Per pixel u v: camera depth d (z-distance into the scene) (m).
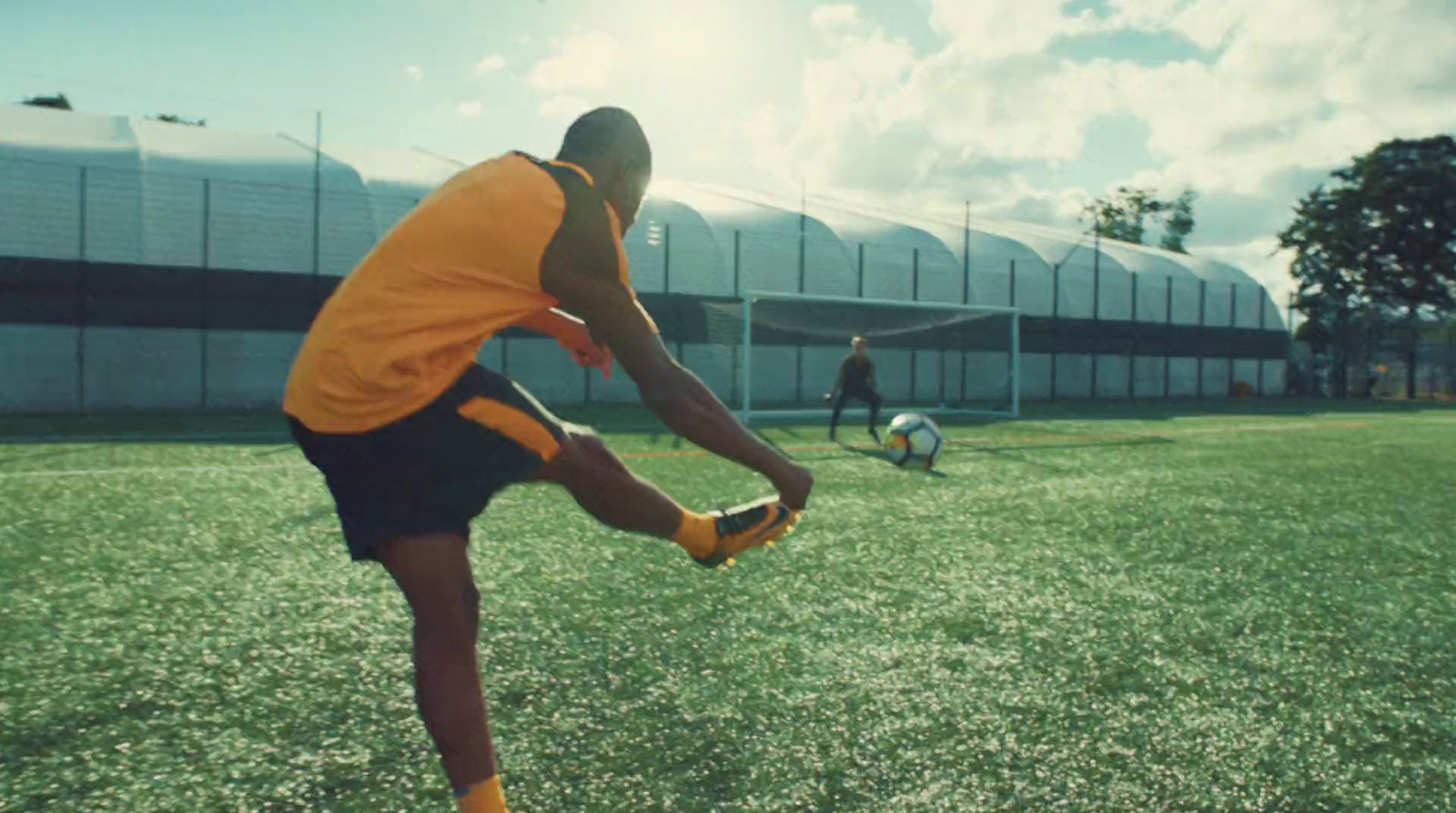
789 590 4.04
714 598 3.89
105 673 2.93
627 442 12.32
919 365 29.50
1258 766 2.31
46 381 19.27
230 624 3.46
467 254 1.44
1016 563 4.66
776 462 1.58
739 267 26.92
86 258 19.45
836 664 3.06
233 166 21.95
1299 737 2.49
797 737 2.44
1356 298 40.91
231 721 2.55
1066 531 5.58
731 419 1.55
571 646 3.22
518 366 23.34
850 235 29.84
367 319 1.44
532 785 2.15
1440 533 5.72
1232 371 37.31
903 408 25.94
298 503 6.35
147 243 19.98
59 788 2.13
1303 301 41.19
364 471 1.51
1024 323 31.23
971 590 4.08
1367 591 4.19
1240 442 12.91
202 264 20.42
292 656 3.10
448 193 1.47
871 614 3.67
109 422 15.77
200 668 2.97
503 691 2.78
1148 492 7.43
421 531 1.52
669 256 25.80
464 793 1.59
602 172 1.57
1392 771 2.29
